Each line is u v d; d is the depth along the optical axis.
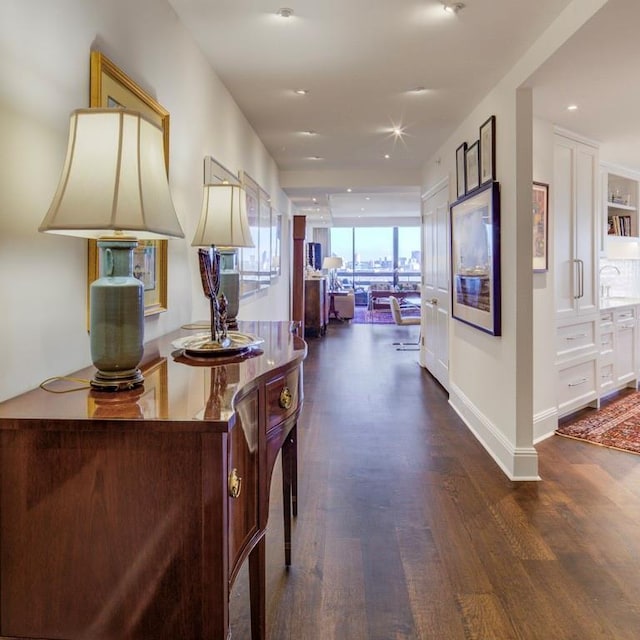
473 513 2.48
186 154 2.45
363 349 7.55
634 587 1.90
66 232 1.22
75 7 1.45
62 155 1.38
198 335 1.96
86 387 1.22
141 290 1.22
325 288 9.58
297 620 1.72
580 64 2.51
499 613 1.75
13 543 1.01
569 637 1.64
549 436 3.63
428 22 2.37
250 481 1.34
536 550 2.15
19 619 1.02
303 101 3.50
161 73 2.12
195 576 0.99
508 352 3.04
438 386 5.14
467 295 3.86
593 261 4.14
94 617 1.01
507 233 3.05
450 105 3.59
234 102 3.47
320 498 2.64
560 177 3.74
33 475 0.99
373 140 4.64
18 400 1.11
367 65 2.87
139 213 1.11
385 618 1.73
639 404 4.46
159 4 2.10
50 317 1.34
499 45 2.61
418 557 2.10
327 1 2.18
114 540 0.99
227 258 2.37
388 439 3.56
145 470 0.98
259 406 1.40
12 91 1.18
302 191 6.61
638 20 2.06
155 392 1.17
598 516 2.45
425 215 5.89
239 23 2.38
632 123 3.56
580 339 4.05
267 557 2.11
